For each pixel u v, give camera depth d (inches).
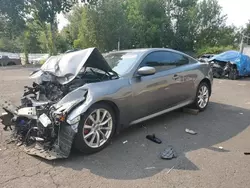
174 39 1576.0
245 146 144.5
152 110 167.8
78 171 116.3
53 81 152.2
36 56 1406.3
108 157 130.6
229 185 104.3
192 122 187.8
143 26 1417.3
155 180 108.8
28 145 139.2
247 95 301.4
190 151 137.4
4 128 155.6
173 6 1601.9
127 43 1208.8
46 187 103.5
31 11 1170.0
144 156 131.7
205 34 1742.1
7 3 1103.0
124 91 145.6
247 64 489.1
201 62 219.8
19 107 154.2
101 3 1147.3
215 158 128.8
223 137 158.7
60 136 125.0
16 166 120.0
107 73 148.6
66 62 146.9
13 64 1082.7
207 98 223.9
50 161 125.2
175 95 184.2
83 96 130.0
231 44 1758.1
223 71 486.3
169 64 183.6
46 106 134.1
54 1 1138.0
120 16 1173.7
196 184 105.3
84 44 1191.6
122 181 108.3
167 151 134.6
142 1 1421.0
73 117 123.0
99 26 1152.8
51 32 1207.6
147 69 152.5
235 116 205.6
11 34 1245.1
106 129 141.6
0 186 103.6
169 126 178.1
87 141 132.3
